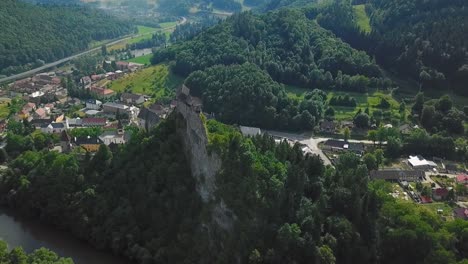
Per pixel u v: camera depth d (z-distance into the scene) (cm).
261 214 19875
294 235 19425
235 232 19900
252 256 19100
